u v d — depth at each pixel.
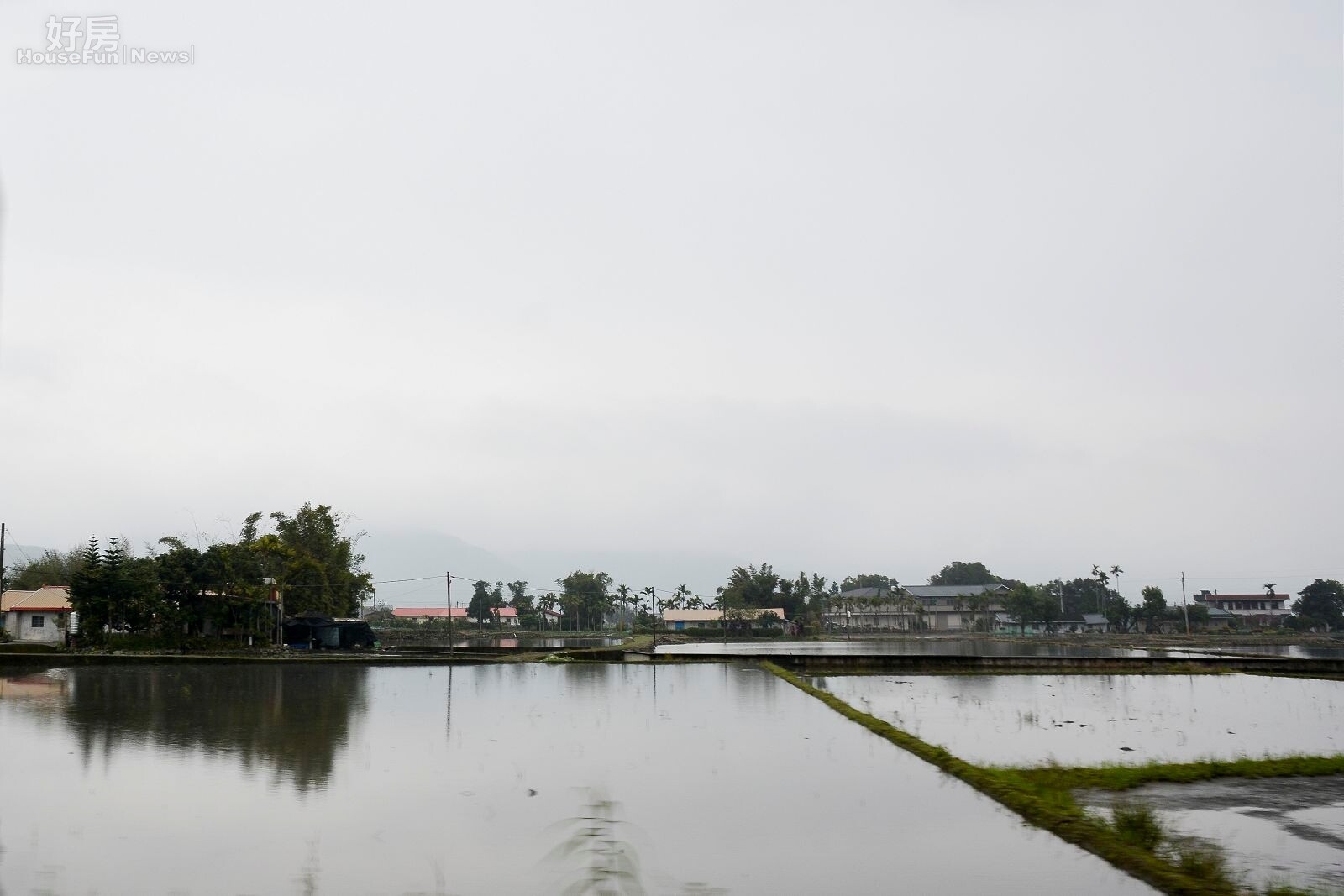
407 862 10.69
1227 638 99.62
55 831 11.86
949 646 80.94
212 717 23.31
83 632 47.16
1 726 21.44
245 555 53.38
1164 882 10.16
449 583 52.06
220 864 10.48
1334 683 39.69
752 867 10.73
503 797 14.30
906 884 10.21
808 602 121.25
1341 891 10.51
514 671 43.09
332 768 16.67
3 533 52.38
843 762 17.89
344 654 49.28
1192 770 17.66
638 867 10.66
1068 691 35.84
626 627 127.19
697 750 19.33
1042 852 11.51
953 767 16.88
